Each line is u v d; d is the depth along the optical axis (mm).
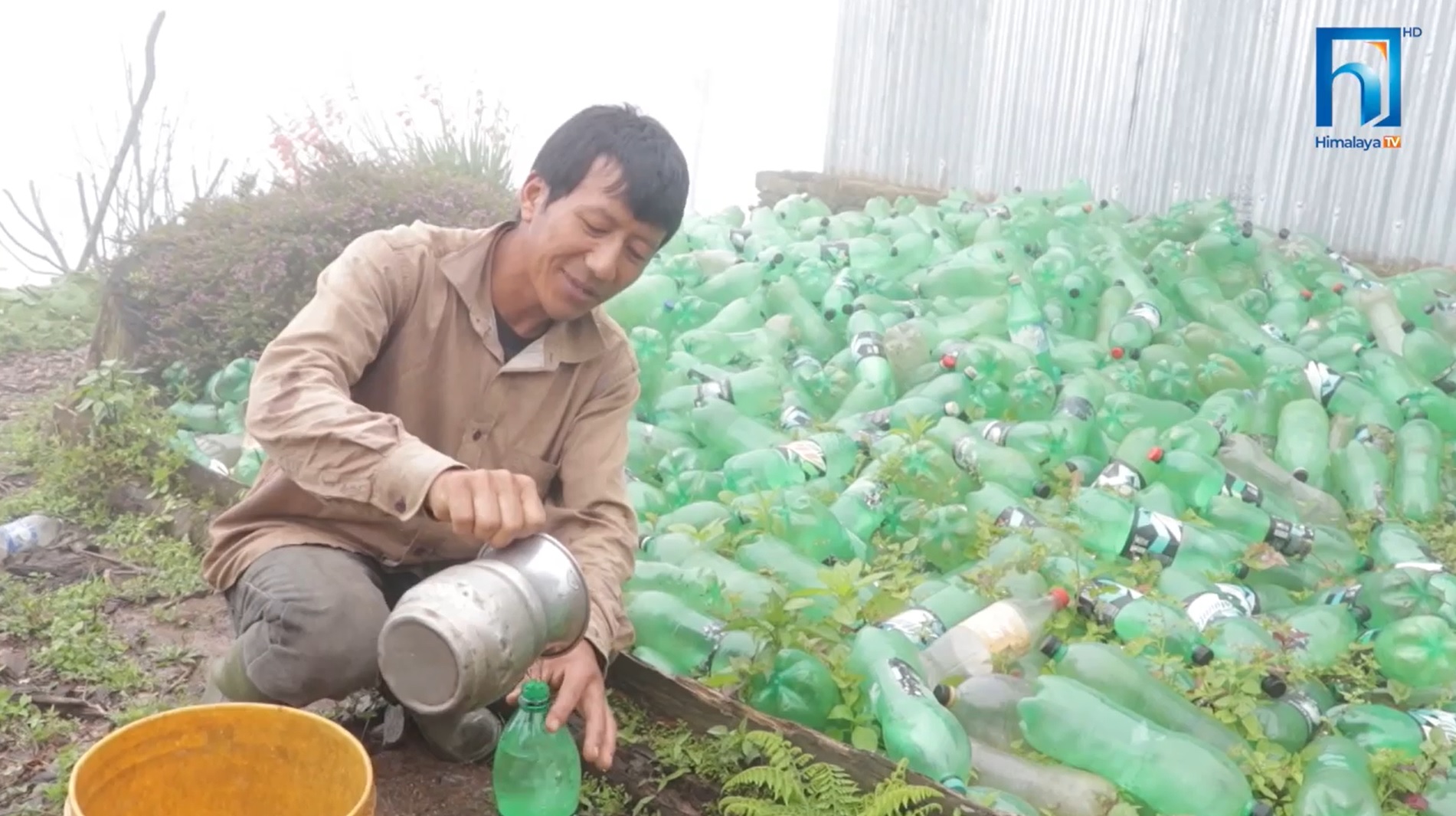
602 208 2316
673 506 4160
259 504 2670
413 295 2572
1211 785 2697
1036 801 2807
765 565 3527
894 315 5500
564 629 2096
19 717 2990
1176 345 5512
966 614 3395
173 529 4008
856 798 2566
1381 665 3336
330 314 2424
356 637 2471
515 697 2662
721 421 4496
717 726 2877
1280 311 6070
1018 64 8203
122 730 1771
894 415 4648
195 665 3283
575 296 2436
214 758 1869
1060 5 7941
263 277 5043
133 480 4234
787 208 7637
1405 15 6676
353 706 2996
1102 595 3438
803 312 5676
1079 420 4555
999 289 5930
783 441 4406
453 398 2643
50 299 6699
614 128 2346
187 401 4930
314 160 6551
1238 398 4898
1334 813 2660
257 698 2541
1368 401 4922
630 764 2830
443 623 1880
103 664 3229
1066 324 5848
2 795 2705
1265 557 3766
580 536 2705
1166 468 4262
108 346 5125
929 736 2758
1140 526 3779
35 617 3432
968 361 4918
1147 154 7793
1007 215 7184
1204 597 3416
